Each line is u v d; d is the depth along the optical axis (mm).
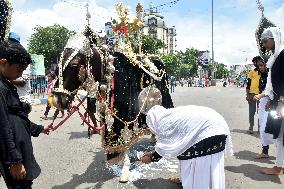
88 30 4578
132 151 6441
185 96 22750
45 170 5371
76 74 4172
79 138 7750
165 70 5910
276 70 4695
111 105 4660
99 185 4703
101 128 4695
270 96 4879
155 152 3922
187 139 3525
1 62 2691
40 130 3410
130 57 4945
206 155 3557
